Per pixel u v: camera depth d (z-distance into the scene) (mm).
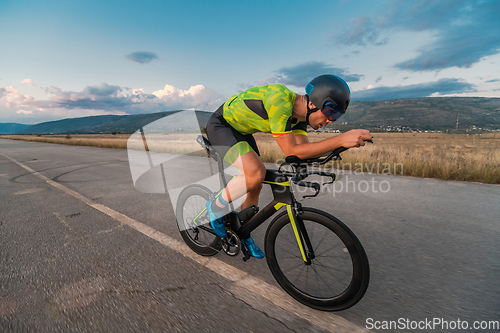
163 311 1539
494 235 2547
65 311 1542
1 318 1482
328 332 1365
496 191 4324
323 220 1522
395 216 3137
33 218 3248
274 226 1729
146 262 2135
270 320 1462
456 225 2830
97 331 1379
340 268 1568
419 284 1781
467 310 1511
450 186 4723
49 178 5988
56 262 2137
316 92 1512
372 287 1762
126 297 1674
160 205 3732
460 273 1902
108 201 3971
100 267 2055
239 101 1827
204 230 2148
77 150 15258
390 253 2227
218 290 1751
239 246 1951
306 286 1669
